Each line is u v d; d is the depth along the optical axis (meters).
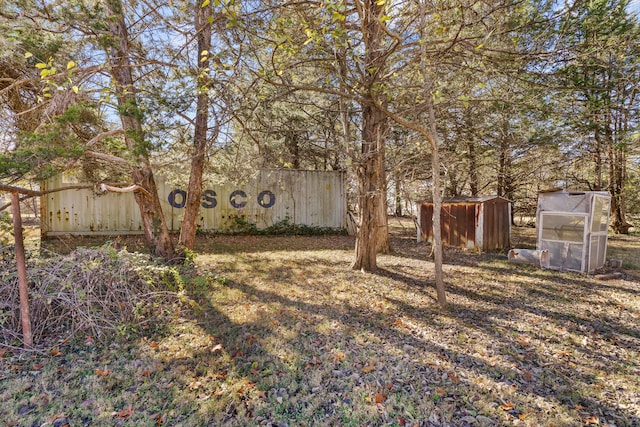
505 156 11.70
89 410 2.29
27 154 3.20
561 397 2.51
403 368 2.90
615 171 11.84
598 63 5.60
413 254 8.34
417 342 3.41
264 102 5.00
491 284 5.54
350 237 11.78
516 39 4.88
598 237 6.47
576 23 5.29
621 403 2.44
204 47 6.01
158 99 4.91
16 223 3.06
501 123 8.58
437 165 4.39
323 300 4.69
